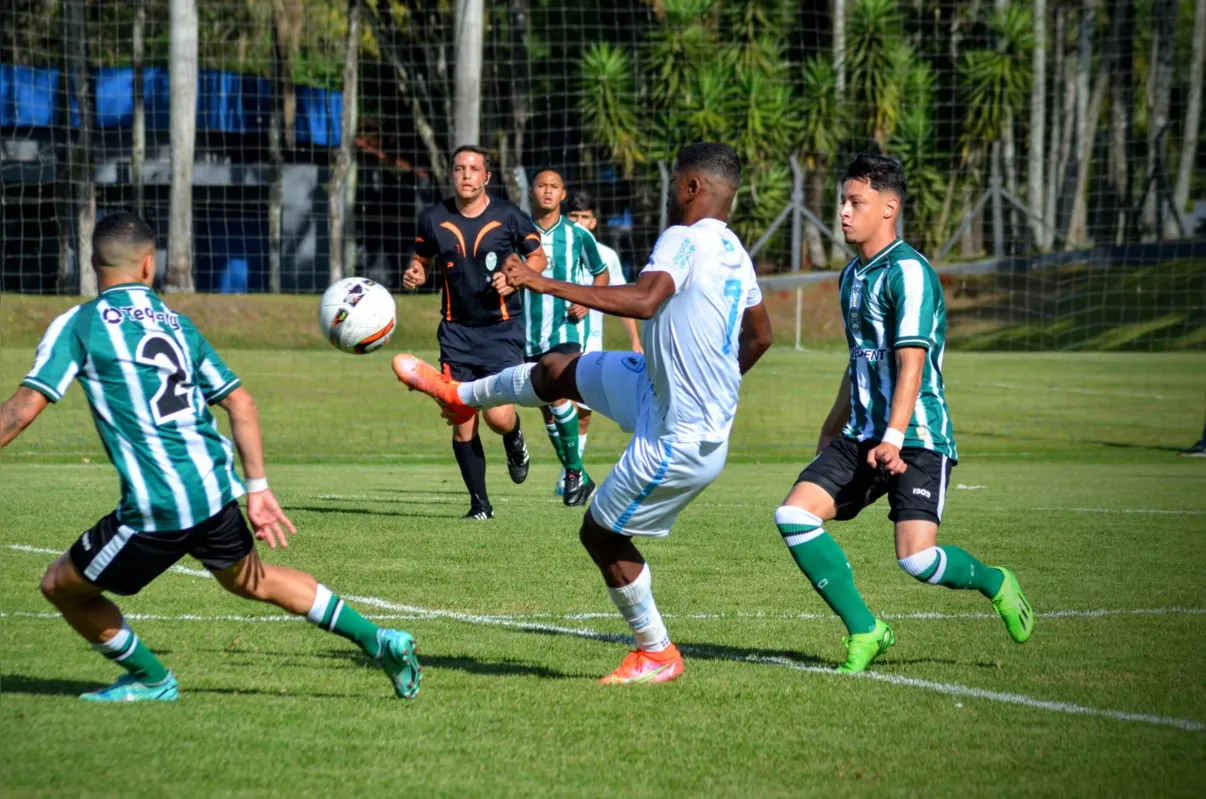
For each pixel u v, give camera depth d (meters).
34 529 27.73
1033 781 12.41
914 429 17.11
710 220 15.37
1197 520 32.00
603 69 129.62
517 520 31.02
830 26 148.88
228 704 14.67
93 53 135.25
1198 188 165.88
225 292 142.00
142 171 132.12
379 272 148.00
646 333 15.16
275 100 134.25
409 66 142.50
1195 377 95.88
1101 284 137.38
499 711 14.60
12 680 15.62
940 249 143.88
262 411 68.81
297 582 14.55
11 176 127.12
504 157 136.00
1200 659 17.72
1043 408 74.50
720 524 31.00
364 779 12.12
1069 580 23.94
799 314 121.06
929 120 142.00
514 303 30.89
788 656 17.86
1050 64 160.00
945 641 18.83
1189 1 174.00
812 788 12.12
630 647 18.20
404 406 72.00
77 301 109.50
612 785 12.09
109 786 11.75
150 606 20.41
